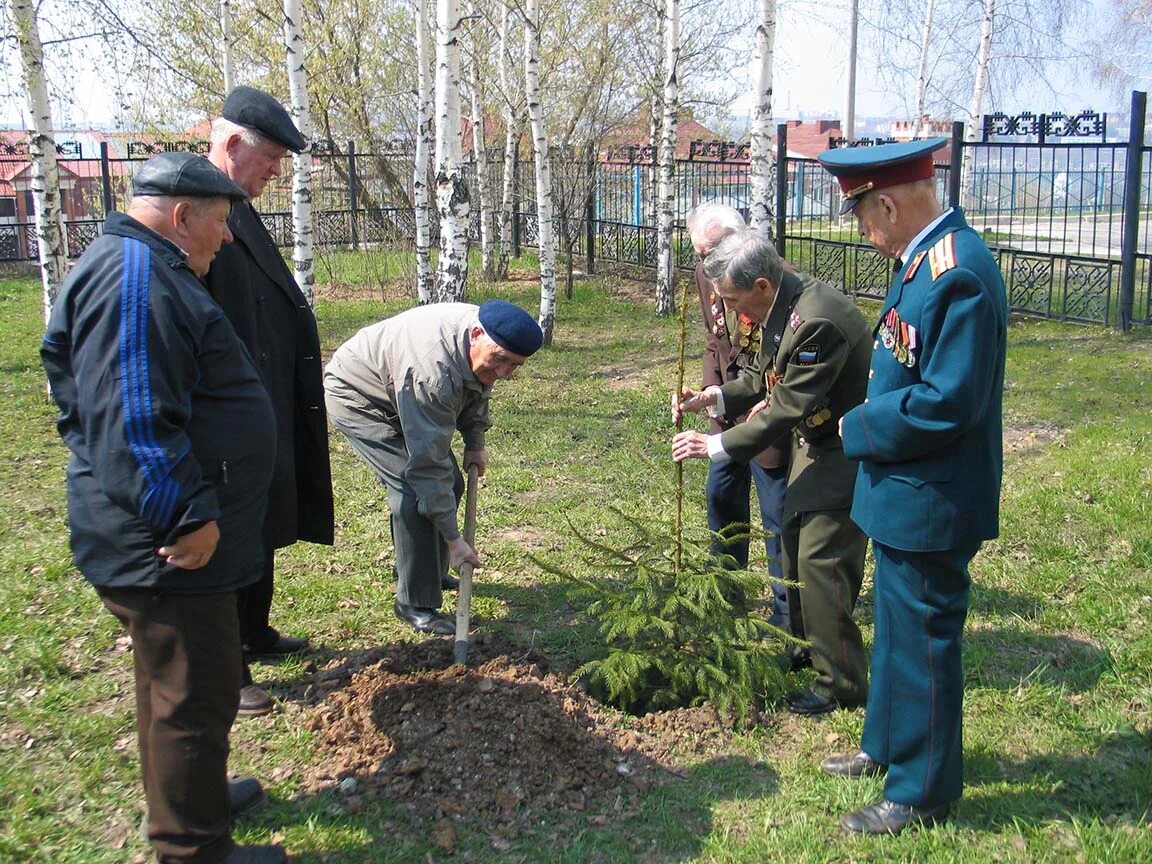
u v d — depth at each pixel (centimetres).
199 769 274
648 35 1691
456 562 413
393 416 432
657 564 414
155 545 257
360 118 2012
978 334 276
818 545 371
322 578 507
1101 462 662
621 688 372
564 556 537
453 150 962
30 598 474
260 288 374
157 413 246
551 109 1872
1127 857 293
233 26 1686
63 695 389
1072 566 504
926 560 298
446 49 940
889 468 300
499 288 1573
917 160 291
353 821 314
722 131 2262
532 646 435
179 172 264
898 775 313
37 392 922
